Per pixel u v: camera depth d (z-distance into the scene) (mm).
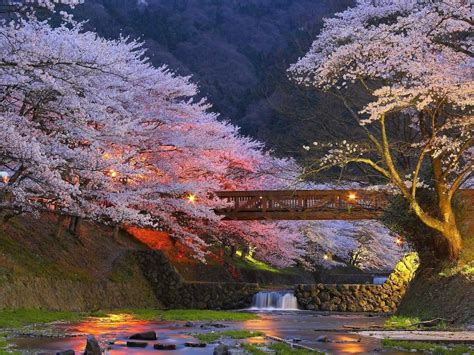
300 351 11031
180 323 19312
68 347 11789
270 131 46969
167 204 29328
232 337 14406
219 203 30047
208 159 31094
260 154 36438
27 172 17906
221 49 104062
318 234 40844
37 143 16469
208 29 114750
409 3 18016
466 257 18750
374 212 27781
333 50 19641
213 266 35281
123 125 22250
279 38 106562
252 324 19844
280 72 42781
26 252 23047
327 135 25922
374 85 24141
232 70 98438
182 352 11586
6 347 11469
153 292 29312
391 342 12461
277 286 37938
